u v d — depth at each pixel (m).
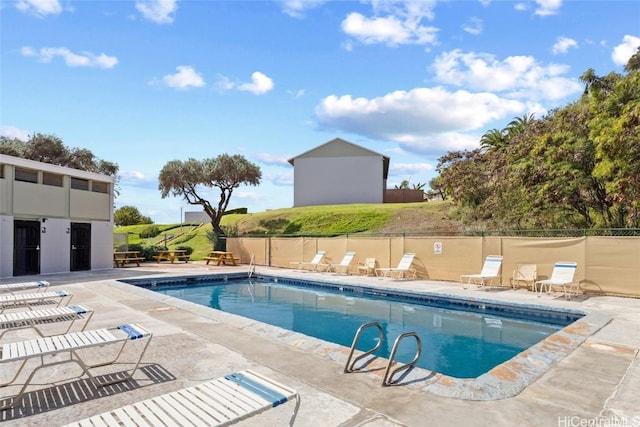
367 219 31.14
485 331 8.56
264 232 32.62
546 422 3.44
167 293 14.28
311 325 9.23
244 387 3.08
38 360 5.13
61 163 32.59
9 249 15.56
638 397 3.97
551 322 9.20
